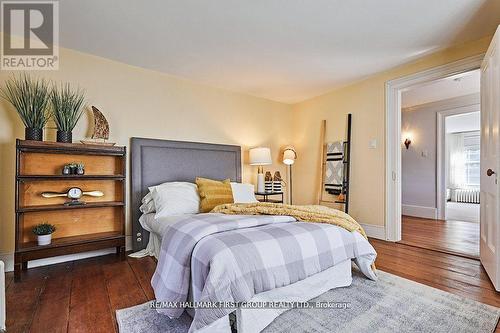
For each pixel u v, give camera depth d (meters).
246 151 4.18
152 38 2.53
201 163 3.57
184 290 1.46
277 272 1.51
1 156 2.39
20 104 2.31
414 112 5.46
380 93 3.43
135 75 3.15
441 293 1.88
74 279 2.18
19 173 2.27
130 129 3.10
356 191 3.70
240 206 2.34
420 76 3.01
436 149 5.13
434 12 2.12
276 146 4.58
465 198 8.24
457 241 3.34
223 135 3.91
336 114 4.02
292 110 4.80
